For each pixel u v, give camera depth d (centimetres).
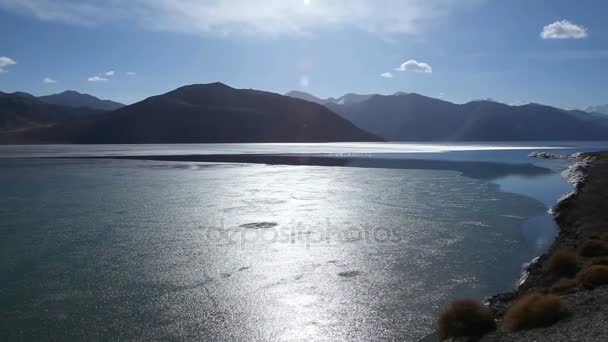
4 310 1186
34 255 1675
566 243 1761
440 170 5481
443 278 1421
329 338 1039
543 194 3275
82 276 1445
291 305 1223
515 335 897
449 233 2016
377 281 1399
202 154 9781
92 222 2262
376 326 1093
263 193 3334
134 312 1177
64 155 9250
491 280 1398
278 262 1597
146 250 1747
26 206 2747
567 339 805
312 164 6612
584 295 1076
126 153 10206
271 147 14888
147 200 2989
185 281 1406
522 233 2012
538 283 1317
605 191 3030
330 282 1395
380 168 5809
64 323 1112
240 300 1257
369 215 2442
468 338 944
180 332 1070
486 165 6431
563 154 9912
